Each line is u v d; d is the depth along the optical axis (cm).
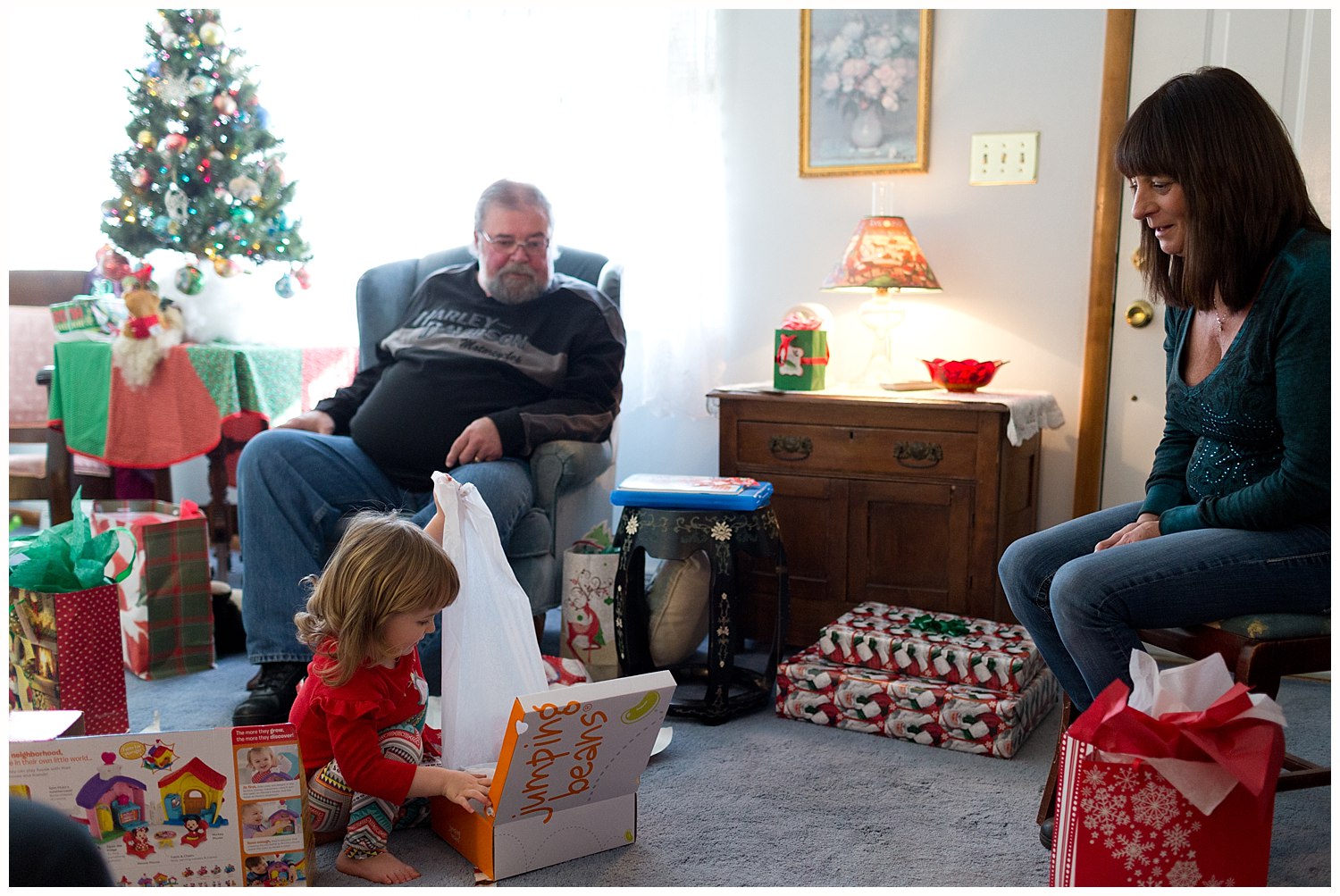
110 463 289
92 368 289
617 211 299
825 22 271
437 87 317
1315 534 145
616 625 221
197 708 219
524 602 173
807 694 213
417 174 325
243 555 218
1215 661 132
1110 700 132
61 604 194
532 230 246
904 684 204
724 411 254
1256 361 147
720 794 179
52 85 361
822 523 247
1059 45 251
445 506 167
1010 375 265
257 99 326
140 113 318
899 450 237
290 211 344
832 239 279
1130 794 127
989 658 201
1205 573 144
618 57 293
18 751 137
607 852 158
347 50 339
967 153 262
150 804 140
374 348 268
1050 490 264
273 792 142
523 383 243
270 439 222
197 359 292
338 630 148
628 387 302
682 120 283
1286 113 231
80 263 369
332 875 152
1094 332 254
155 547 234
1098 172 250
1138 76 244
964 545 233
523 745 143
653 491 216
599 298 254
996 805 174
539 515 232
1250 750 123
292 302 349
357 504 229
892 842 161
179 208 311
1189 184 147
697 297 288
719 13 282
